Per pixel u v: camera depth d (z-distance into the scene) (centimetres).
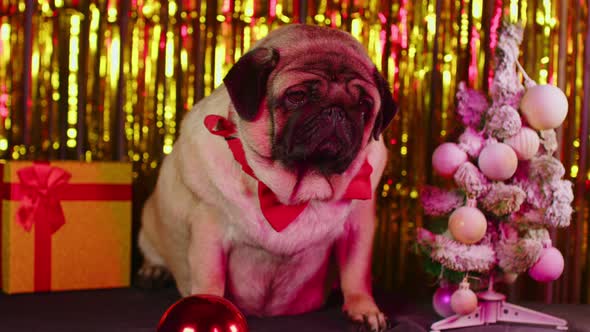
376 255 333
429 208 248
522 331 236
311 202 231
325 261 256
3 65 334
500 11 325
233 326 186
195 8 337
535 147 232
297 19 336
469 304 236
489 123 234
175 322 186
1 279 296
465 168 233
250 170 221
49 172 290
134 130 337
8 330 230
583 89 324
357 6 335
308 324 246
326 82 205
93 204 298
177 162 254
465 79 327
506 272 240
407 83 331
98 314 255
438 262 244
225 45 338
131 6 337
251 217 231
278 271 247
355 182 229
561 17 324
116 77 336
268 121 211
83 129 335
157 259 301
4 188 291
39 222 288
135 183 337
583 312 271
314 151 207
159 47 337
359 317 241
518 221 237
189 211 247
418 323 247
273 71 210
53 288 291
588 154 324
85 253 296
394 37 332
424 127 330
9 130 334
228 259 248
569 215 235
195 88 337
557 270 237
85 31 335
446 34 330
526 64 323
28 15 332
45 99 334
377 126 220
